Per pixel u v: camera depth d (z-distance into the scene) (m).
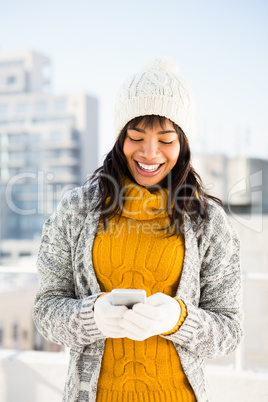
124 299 0.80
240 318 0.97
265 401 1.81
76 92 42.28
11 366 2.00
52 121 42.00
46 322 0.93
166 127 0.95
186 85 0.99
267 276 1.85
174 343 0.91
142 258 0.95
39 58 46.56
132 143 0.96
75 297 1.02
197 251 0.97
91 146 42.22
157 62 1.08
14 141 41.78
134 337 0.77
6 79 45.31
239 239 1.02
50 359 2.01
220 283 0.98
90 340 0.88
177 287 0.95
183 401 0.90
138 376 0.90
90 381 0.90
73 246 1.00
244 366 1.90
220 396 1.84
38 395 1.97
